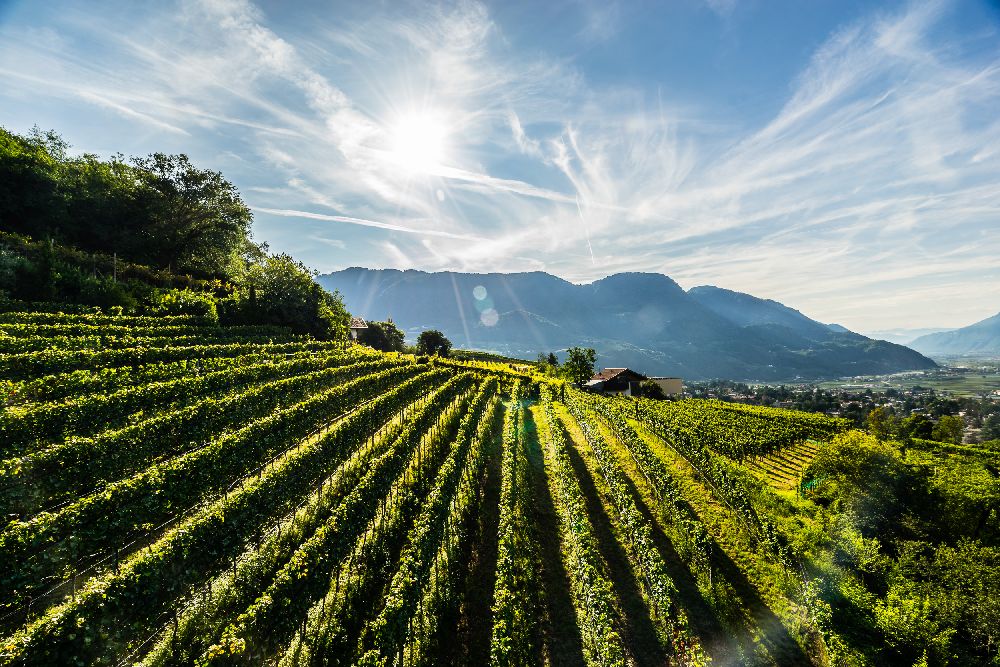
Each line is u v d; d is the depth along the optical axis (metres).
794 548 14.95
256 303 42.69
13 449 14.75
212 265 56.66
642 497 20.86
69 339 23.61
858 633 11.11
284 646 10.27
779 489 24.98
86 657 8.90
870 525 15.65
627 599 13.55
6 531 10.48
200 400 21.53
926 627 10.60
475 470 21.55
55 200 41.12
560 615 12.87
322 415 23.53
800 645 11.73
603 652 10.08
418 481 19.73
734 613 13.01
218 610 10.55
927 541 14.74
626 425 32.47
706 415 45.78
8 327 23.09
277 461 17.92
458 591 13.36
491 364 73.56
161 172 49.03
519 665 10.59
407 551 14.04
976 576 11.80
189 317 36.12
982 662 10.16
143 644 9.79
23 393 17.36
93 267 38.19
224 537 12.99
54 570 10.99
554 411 39.47
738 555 16.22
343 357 36.94
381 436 24.39
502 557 13.95
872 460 16.73
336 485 18.19
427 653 10.96
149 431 16.64
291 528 14.72
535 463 24.88
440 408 31.91
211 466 15.95
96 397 17.67
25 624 9.75
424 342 85.38
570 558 15.66
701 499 21.36
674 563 15.48
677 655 11.29
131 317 31.77
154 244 48.69
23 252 33.00
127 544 12.84
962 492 15.42
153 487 13.80
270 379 27.14
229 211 53.78
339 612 11.45
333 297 58.84
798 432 40.34
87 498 12.46
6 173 38.59
